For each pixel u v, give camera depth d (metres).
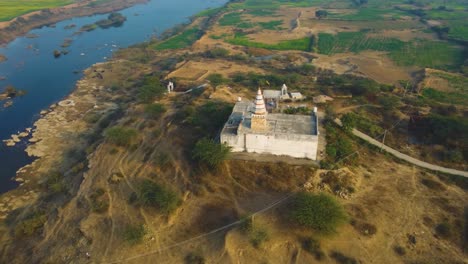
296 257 36.31
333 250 36.78
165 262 37.56
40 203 53.28
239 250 37.06
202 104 69.38
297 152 48.12
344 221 38.47
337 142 52.44
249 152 50.06
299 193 42.28
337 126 58.09
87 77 110.75
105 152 58.84
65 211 48.16
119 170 53.81
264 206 42.19
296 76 95.19
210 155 47.66
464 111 68.31
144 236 40.09
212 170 47.66
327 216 37.94
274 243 37.41
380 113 64.88
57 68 119.62
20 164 65.75
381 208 41.75
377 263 35.62
